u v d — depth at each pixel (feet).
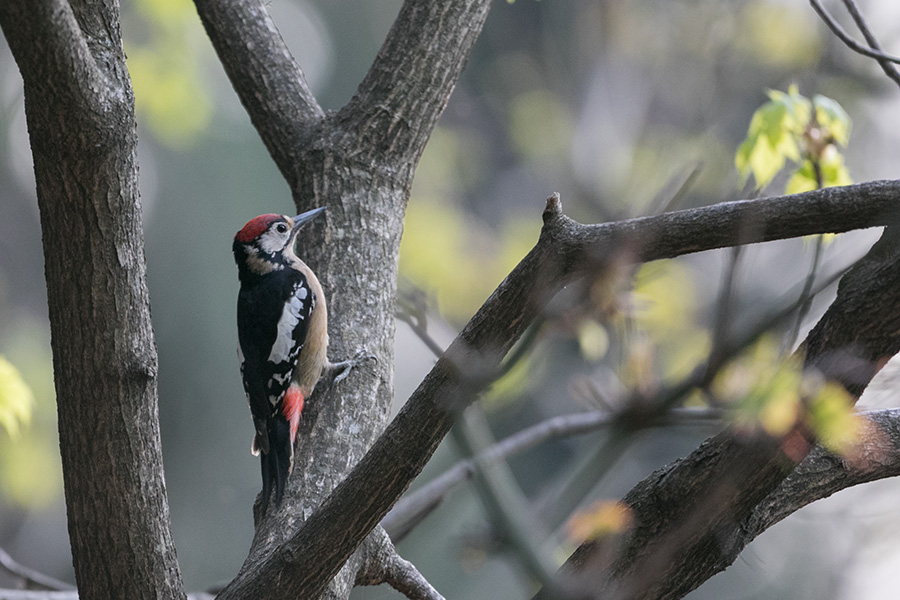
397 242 28.43
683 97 78.13
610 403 17.24
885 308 17.65
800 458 18.16
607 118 76.69
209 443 102.37
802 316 14.34
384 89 28.99
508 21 99.35
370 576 24.64
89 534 20.30
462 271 72.74
